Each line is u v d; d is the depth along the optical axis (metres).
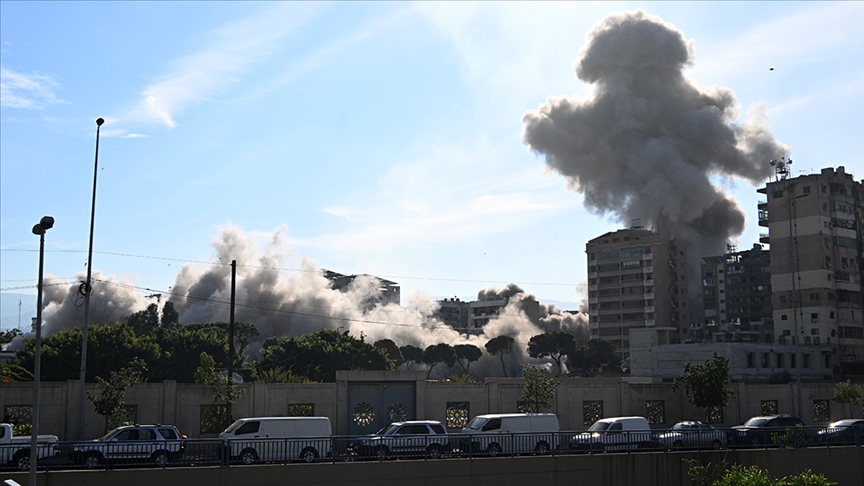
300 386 53.28
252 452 33.62
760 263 171.88
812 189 124.81
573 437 38.72
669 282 172.75
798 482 25.66
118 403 46.59
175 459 32.38
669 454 39.03
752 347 109.88
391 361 119.38
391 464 34.41
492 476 35.84
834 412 69.44
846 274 124.56
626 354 171.75
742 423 64.31
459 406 56.75
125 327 93.19
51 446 30.86
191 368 101.56
